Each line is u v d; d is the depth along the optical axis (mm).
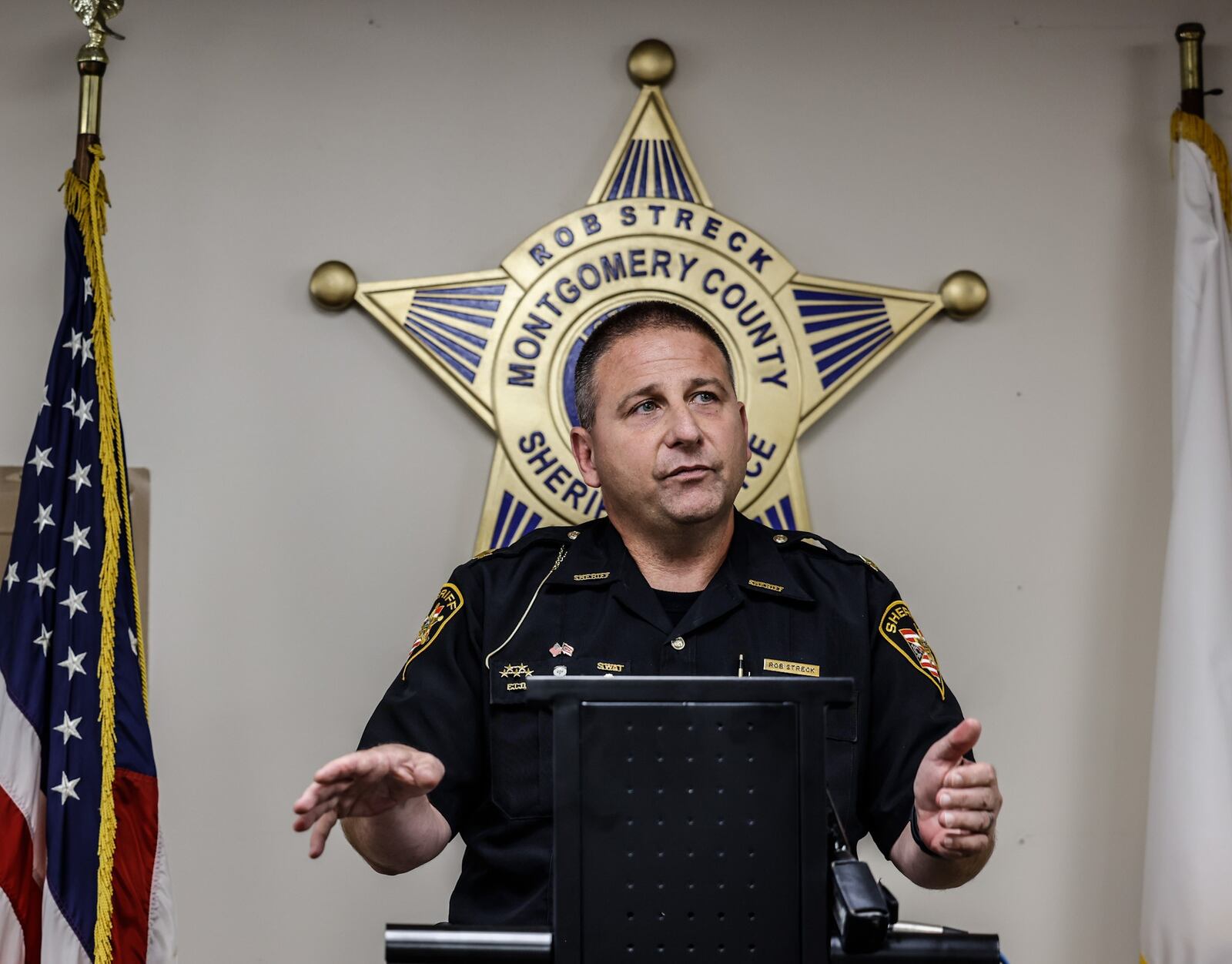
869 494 3318
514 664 2383
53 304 3232
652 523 2371
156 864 2746
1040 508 3344
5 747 2699
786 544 2523
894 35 3441
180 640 3191
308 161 3326
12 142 3268
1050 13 3426
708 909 1447
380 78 3361
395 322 3240
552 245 3285
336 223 3312
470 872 2346
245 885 3148
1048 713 3295
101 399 2877
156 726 3166
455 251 3322
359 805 1745
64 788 2693
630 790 1454
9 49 3293
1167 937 2936
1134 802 3275
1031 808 3268
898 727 2340
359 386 3277
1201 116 3283
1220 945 2885
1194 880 2908
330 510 3248
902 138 3416
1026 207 3416
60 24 3312
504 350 3250
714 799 1456
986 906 3238
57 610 2787
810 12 3434
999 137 3430
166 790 3152
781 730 1465
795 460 3250
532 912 2217
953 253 3395
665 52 3344
